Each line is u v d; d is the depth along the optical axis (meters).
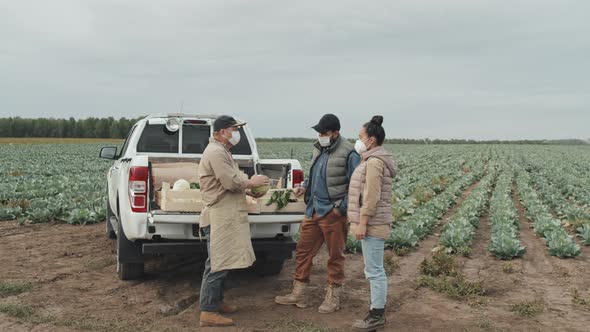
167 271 8.39
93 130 113.44
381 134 5.88
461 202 19.42
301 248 6.73
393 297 7.31
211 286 5.91
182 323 6.02
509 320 6.37
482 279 8.51
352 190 6.00
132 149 8.27
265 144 87.75
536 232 12.85
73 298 6.87
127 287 7.45
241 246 5.89
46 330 5.67
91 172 28.98
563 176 27.77
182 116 8.58
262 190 6.37
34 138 105.75
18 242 10.57
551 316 6.56
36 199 15.10
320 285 7.89
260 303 6.91
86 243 10.54
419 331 5.94
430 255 10.37
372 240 5.93
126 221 6.96
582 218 14.63
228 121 5.99
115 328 5.76
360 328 5.90
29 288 7.22
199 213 6.67
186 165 7.91
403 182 23.22
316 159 6.59
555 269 9.35
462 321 6.30
